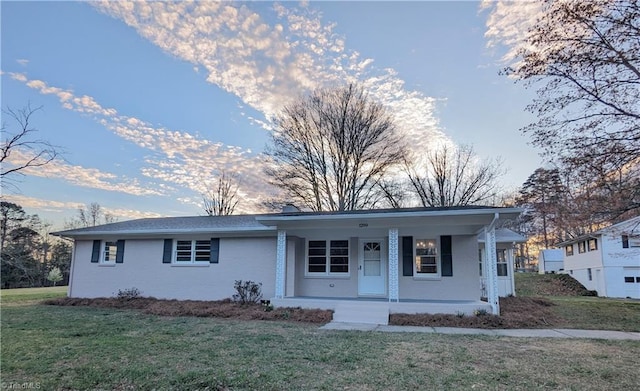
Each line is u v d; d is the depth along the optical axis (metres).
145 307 13.24
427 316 10.52
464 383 4.84
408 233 13.10
